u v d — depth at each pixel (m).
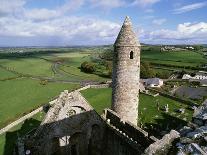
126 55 25.27
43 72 140.50
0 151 39.47
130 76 25.78
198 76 124.06
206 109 22.75
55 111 25.94
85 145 27.83
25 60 195.62
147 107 69.69
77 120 26.94
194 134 10.17
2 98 80.38
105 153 28.78
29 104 72.25
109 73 129.75
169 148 9.86
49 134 25.81
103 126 27.97
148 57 193.88
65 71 146.88
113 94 27.09
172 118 59.72
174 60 177.25
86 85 100.81
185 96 85.81
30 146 25.50
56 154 26.86
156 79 107.44
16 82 106.94
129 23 25.59
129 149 23.36
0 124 53.56
